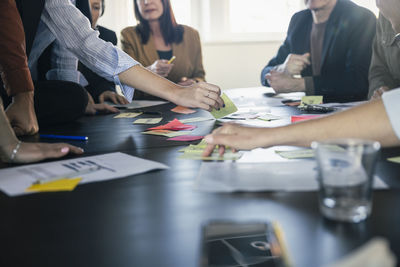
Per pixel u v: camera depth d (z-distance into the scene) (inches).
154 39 121.4
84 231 19.9
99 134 48.3
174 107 72.5
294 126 31.0
